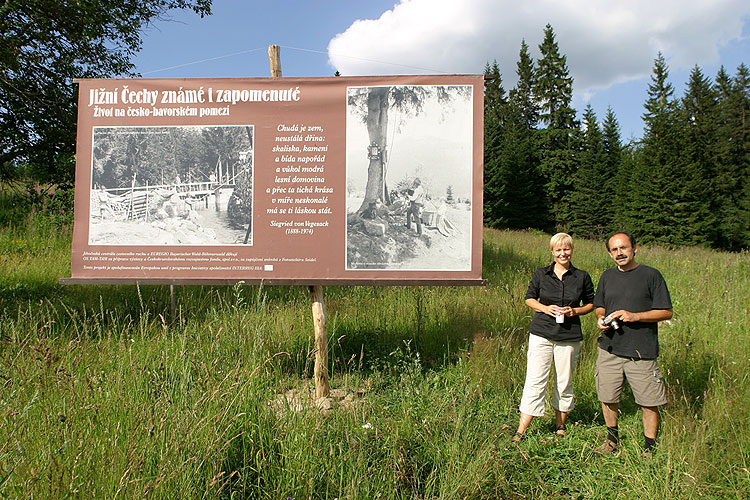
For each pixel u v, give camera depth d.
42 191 8.47
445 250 4.62
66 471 2.30
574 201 44.25
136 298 6.82
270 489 2.69
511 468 3.23
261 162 4.68
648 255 14.95
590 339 5.89
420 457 3.15
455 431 3.27
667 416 3.72
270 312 6.12
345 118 4.66
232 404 3.03
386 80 4.64
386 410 3.89
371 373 4.98
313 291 4.62
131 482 2.25
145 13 9.47
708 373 4.61
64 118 7.73
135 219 4.71
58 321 5.53
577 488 3.20
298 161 4.66
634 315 3.49
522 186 43.41
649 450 3.51
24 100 7.54
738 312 6.48
